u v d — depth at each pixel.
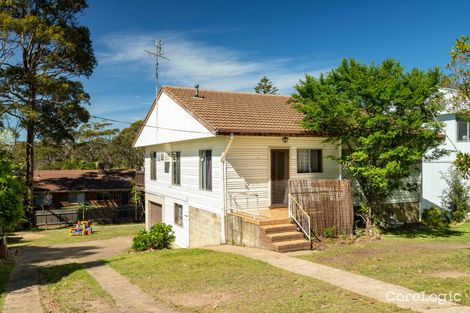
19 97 28.27
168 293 8.36
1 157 13.33
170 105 19.84
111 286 9.42
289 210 13.53
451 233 15.96
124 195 41.69
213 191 15.98
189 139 17.28
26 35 28.67
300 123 15.75
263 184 15.70
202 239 17.16
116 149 65.38
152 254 13.67
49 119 30.23
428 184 22.84
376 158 14.36
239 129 14.37
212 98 19.50
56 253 18.55
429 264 9.87
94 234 26.19
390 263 10.08
